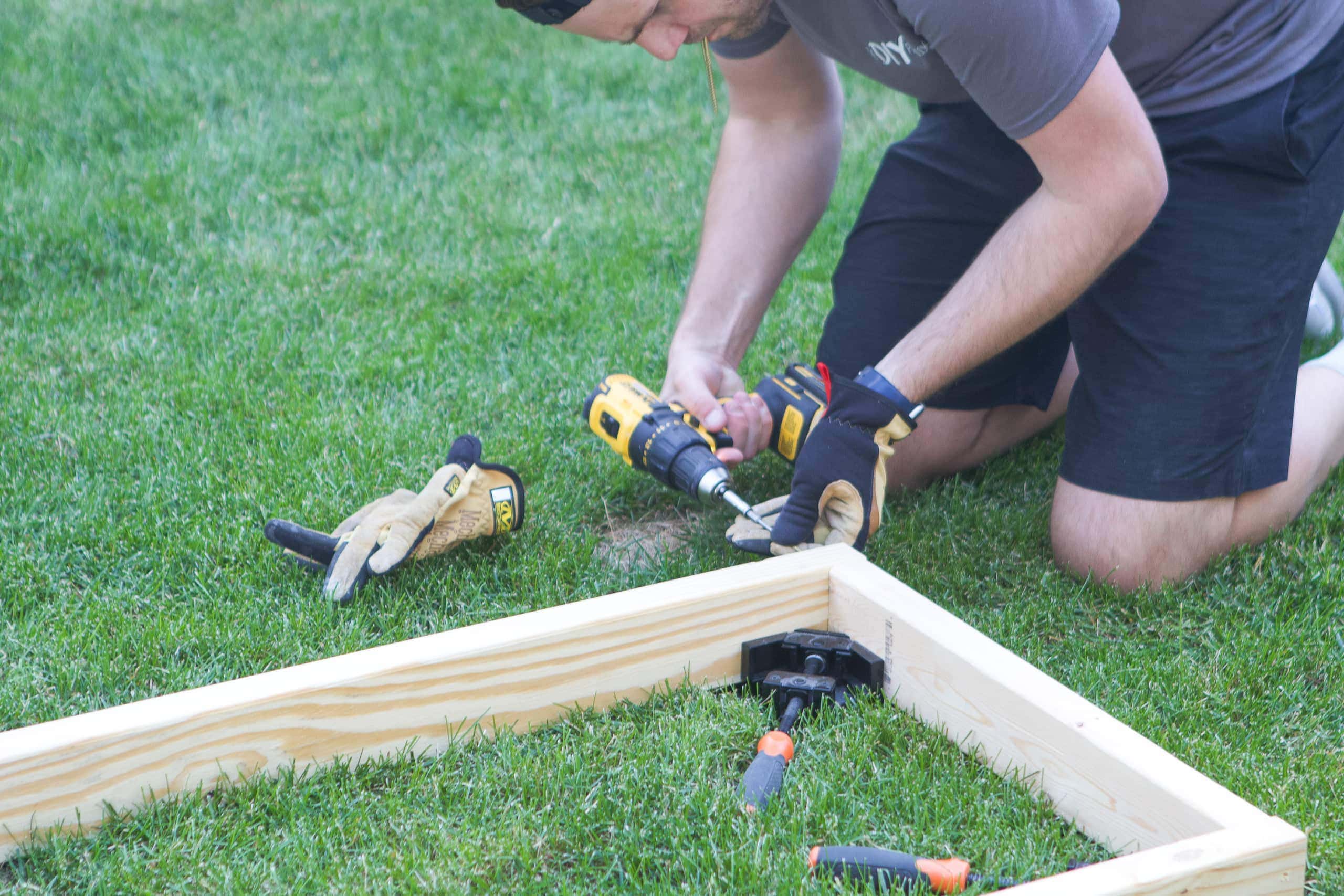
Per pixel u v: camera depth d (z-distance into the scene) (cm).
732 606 179
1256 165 205
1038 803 154
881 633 177
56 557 221
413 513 210
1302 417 233
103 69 508
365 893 142
